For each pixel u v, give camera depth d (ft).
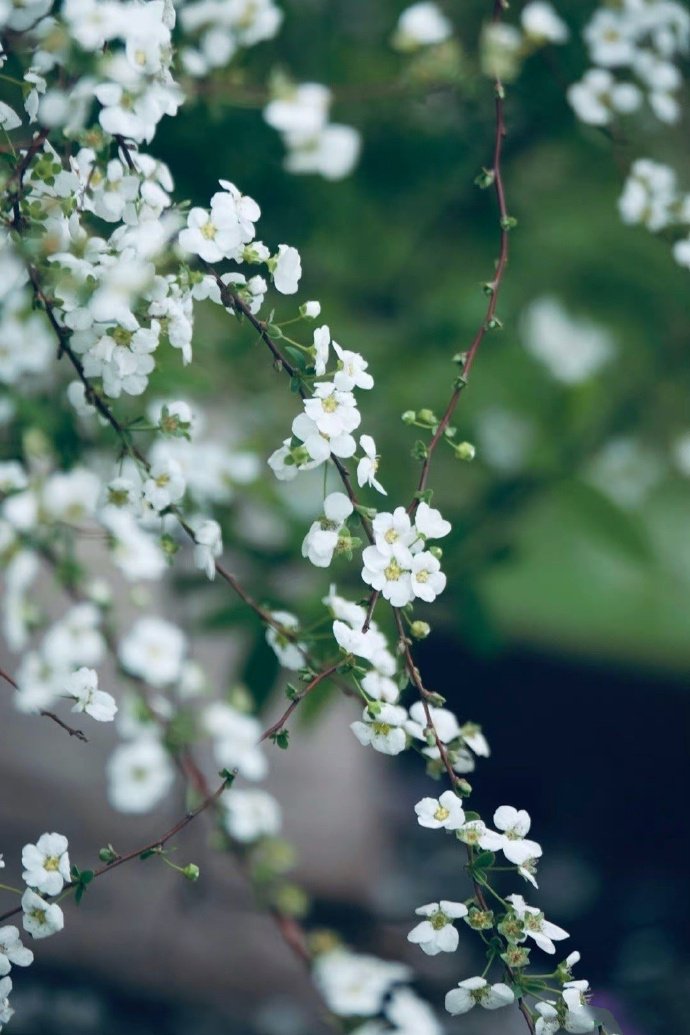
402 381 2.65
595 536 2.62
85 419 2.25
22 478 2.11
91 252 1.99
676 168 2.51
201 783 2.23
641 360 2.74
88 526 2.35
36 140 1.98
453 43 2.35
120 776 2.22
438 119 2.58
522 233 2.73
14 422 2.21
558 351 2.74
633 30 2.33
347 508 1.95
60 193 1.98
